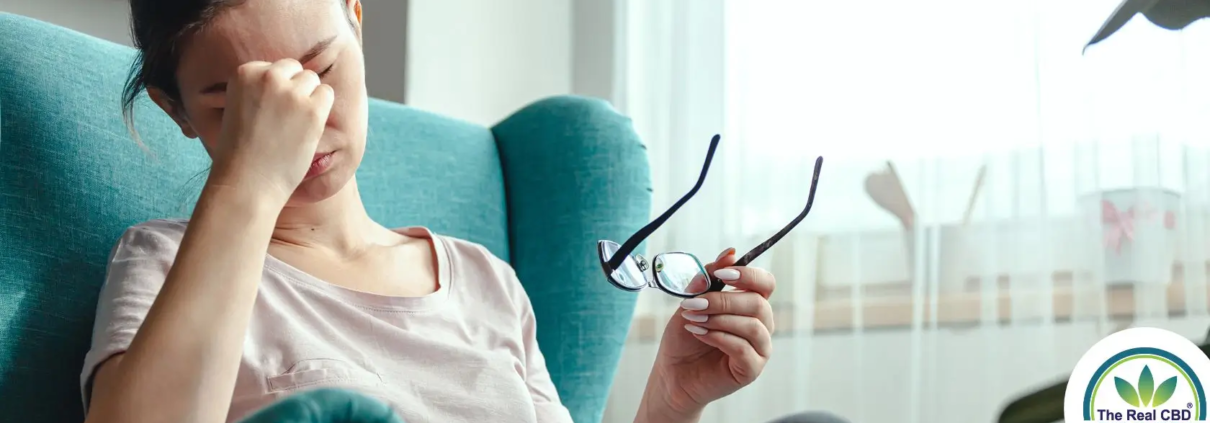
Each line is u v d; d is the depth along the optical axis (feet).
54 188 3.00
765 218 6.50
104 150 3.15
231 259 2.22
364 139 2.84
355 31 3.16
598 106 4.29
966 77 5.93
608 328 4.02
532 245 4.13
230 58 2.66
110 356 2.52
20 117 2.97
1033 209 5.70
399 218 3.87
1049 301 5.62
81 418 3.01
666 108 6.93
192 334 2.13
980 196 5.87
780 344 6.39
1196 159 5.32
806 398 6.28
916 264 5.98
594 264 4.03
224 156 2.33
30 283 2.90
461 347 3.05
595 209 4.09
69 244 3.01
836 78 6.34
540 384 3.39
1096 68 5.55
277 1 2.71
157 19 2.77
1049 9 5.70
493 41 6.82
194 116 2.76
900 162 6.12
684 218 6.73
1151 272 5.34
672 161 6.83
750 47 6.64
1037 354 5.63
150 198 3.26
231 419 2.70
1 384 2.80
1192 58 5.34
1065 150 5.63
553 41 7.28
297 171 2.38
